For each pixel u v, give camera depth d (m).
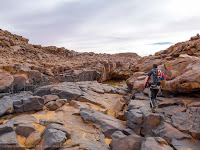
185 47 11.84
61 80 16.73
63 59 30.53
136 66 14.37
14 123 4.06
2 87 7.62
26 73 10.53
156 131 4.02
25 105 5.39
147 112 4.77
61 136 3.55
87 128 4.70
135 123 4.63
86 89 9.29
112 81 34.09
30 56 23.75
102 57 43.06
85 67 25.34
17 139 3.54
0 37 23.77
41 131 4.04
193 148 3.13
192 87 5.06
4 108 4.84
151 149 2.98
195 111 4.19
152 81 4.72
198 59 6.31
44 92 8.14
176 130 3.72
